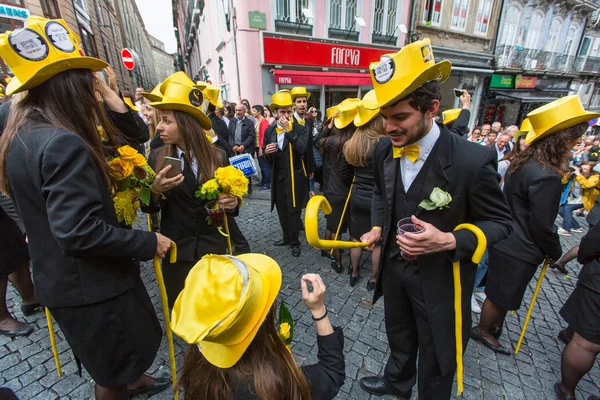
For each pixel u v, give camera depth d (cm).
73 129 112
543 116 176
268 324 84
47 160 99
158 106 165
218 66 1324
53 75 109
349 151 254
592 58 2078
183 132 172
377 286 169
